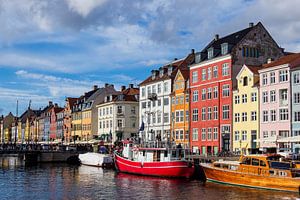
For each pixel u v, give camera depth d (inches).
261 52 2960.1
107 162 3034.0
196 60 3206.2
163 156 2260.1
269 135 2518.5
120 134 4072.3
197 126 3105.3
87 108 4756.4
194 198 1577.3
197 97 3129.9
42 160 3649.1
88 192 1772.9
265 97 2566.4
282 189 1679.4
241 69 2748.5
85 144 4453.7
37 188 1907.0
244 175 1802.4
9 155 4318.4
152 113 3555.6
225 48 2903.5
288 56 2605.8
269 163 1737.2
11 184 2054.6
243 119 2711.6
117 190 1811.0
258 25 2974.9
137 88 4409.5
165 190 1776.6
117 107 4104.3
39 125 6648.6
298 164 1718.8
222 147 2861.7
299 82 2362.2
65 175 2465.6
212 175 1951.3
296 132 2361.0
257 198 1551.4
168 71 3506.4
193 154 2632.9
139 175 2361.0
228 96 2837.1
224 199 1544.0
